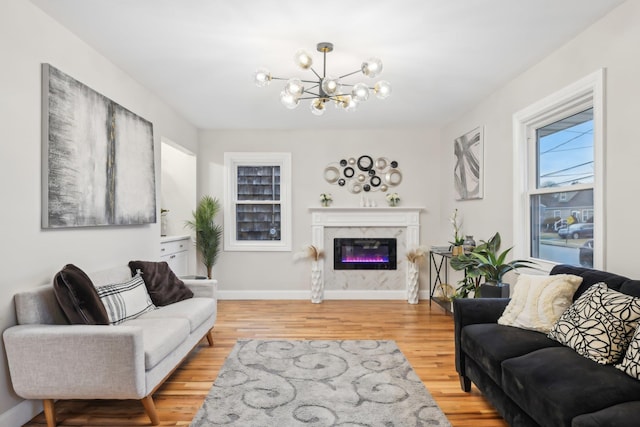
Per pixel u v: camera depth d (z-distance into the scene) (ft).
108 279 9.86
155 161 13.64
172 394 8.63
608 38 8.16
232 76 11.85
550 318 7.47
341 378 9.44
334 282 19.04
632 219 7.59
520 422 6.34
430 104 14.80
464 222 16.07
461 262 12.51
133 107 12.02
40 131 7.98
